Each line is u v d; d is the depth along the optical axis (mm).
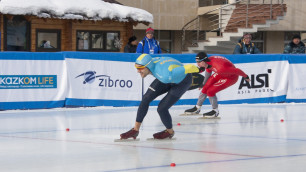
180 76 7914
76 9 19000
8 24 19031
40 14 18391
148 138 8406
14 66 12586
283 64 15164
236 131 9391
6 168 6133
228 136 8766
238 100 14758
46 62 12906
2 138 8422
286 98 15219
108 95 13539
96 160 6605
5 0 18188
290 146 7738
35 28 19422
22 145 7750
